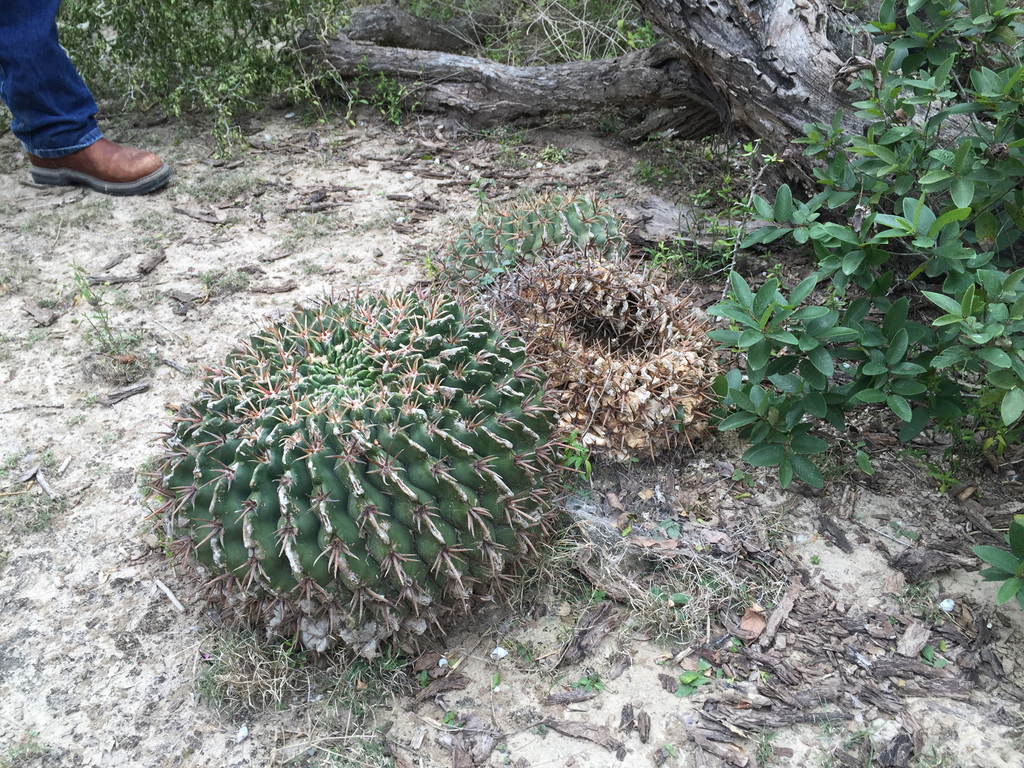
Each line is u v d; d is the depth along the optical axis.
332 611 0.81
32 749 0.82
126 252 1.60
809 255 1.46
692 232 1.47
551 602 0.95
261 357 0.92
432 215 1.71
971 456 1.07
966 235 1.01
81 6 2.03
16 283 1.50
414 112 2.15
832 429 1.13
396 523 0.80
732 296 0.99
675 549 0.98
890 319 0.97
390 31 2.38
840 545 0.99
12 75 1.65
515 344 1.00
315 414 0.80
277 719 0.84
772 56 1.31
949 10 1.01
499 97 2.03
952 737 0.80
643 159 1.88
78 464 1.14
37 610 0.96
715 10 1.35
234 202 1.77
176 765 0.81
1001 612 0.91
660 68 1.78
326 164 1.93
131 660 0.90
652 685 0.86
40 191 1.83
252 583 0.82
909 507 1.03
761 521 1.02
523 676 0.88
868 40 1.31
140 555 1.02
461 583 0.82
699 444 1.13
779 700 0.84
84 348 1.35
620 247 1.28
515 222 1.29
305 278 1.50
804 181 1.36
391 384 0.84
